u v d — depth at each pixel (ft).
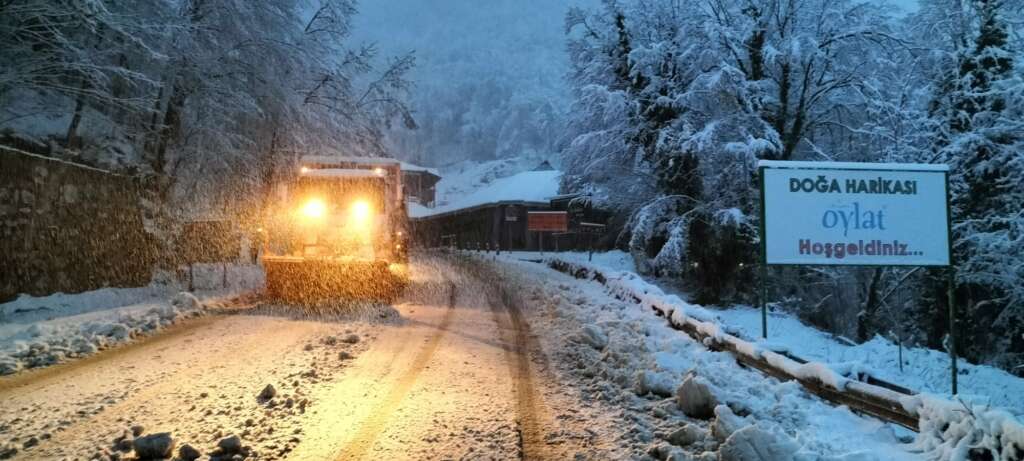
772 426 17.53
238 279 58.13
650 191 81.82
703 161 70.18
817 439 16.98
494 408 20.75
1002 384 44.32
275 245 45.98
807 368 21.38
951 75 69.46
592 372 25.39
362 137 89.20
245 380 23.57
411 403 21.09
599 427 18.94
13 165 38.99
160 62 58.54
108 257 47.34
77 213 44.34
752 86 68.23
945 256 27.32
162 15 58.44
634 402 21.43
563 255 109.29
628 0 82.74
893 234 27.30
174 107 65.16
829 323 78.02
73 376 24.34
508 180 185.16
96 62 53.83
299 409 20.22
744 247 67.56
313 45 76.69
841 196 27.35
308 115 76.64
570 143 93.04
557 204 149.79
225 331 33.50
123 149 64.59
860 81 70.23
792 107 72.59
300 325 35.37
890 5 73.46
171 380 23.62
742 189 68.23
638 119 78.69
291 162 75.46
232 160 68.44
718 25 69.87
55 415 19.60
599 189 89.97
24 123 59.00
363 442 17.54
